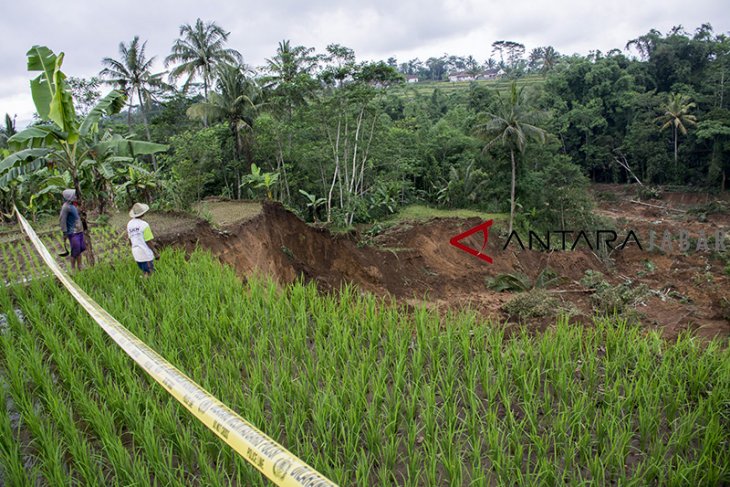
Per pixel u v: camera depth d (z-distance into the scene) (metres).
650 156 58.91
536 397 7.25
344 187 35.00
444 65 162.00
